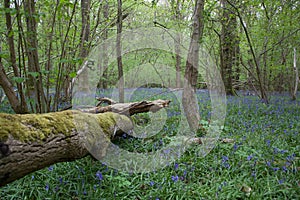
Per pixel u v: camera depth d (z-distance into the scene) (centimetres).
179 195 277
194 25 499
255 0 795
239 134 491
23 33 377
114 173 324
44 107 442
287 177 302
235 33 994
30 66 437
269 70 1173
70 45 546
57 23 529
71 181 292
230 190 280
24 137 204
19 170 204
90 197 268
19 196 264
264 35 877
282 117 639
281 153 375
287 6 793
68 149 266
